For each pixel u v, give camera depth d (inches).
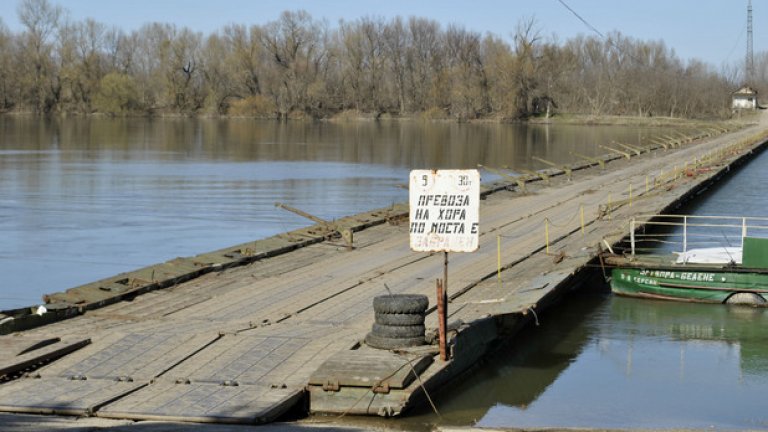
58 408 513.7
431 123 5757.9
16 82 5782.5
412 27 6299.2
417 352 600.1
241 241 1280.8
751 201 1788.9
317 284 852.6
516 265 964.0
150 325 681.0
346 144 3572.8
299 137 4013.3
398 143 3700.8
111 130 4313.5
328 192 1891.0
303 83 5999.0
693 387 679.1
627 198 1592.0
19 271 1071.6
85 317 708.0
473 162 2839.6
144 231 1350.9
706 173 2073.1
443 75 6072.8
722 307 929.5
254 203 1689.2
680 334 829.8
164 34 6264.8
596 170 2260.1
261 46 6092.5
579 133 4611.2
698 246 1246.9
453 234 600.1
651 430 514.0
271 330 667.4
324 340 635.5
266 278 878.4
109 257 1159.6
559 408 622.8
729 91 6545.3
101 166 2395.4
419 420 571.5
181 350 612.7
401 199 1787.6
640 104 5871.1
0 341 613.3
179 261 915.4
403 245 1088.8
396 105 6259.8
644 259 984.9
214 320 701.9
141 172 2242.9
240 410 512.7
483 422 580.7
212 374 570.9
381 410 544.1
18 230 1343.5
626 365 734.5
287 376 567.8
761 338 818.2
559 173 2117.4
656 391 666.8
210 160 2679.6
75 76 5807.1
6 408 515.2
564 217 1357.0
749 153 2783.0
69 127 4512.8
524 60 5777.6
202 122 5472.4
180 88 6053.2
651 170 2247.8
